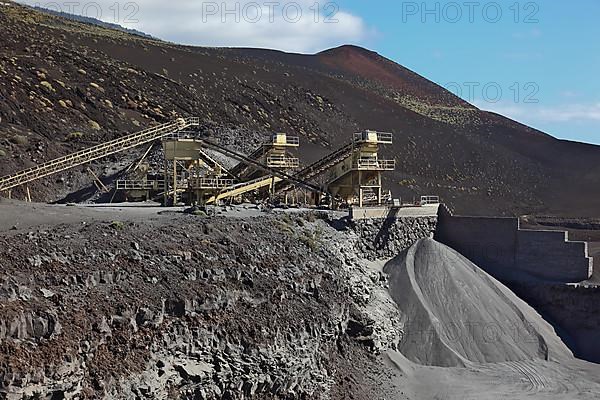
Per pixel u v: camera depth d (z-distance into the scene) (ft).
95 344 89.97
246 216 164.96
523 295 199.11
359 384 136.15
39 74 333.83
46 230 115.34
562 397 149.89
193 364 101.86
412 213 206.90
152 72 426.51
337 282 153.17
